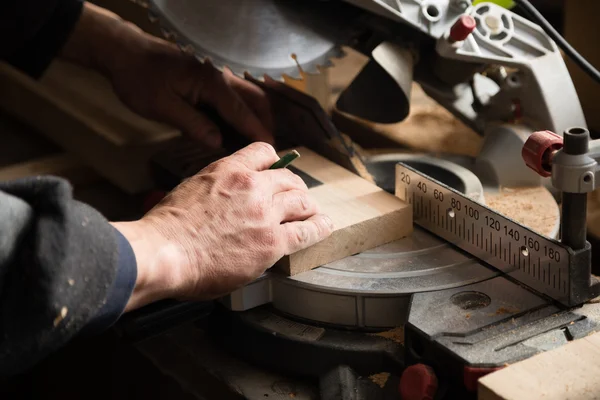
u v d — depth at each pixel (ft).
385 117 4.45
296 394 3.23
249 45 3.97
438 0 3.83
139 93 4.85
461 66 3.99
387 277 3.31
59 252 2.46
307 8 4.07
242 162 3.49
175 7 3.95
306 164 4.12
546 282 3.07
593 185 2.79
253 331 3.36
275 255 3.21
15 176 4.95
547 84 3.88
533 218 3.69
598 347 2.70
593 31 4.29
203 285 3.11
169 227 3.08
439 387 2.84
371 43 4.05
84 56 4.94
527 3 3.74
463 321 2.97
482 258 3.39
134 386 3.76
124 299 2.71
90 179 5.15
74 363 4.25
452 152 4.48
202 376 3.43
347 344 3.21
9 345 2.46
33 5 4.59
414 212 3.74
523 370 2.61
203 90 4.71
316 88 4.78
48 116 5.67
